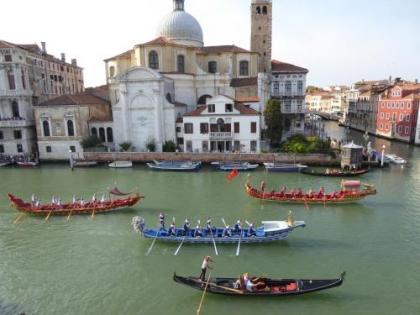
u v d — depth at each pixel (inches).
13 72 2155.5
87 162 2063.2
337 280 741.9
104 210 1274.6
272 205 1331.2
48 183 1711.4
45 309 724.7
